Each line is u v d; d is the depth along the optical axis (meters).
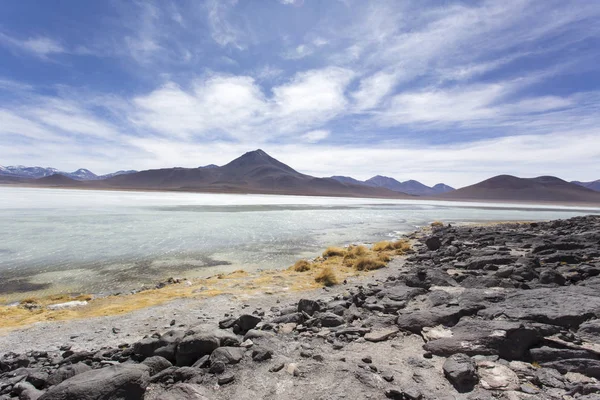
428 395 4.62
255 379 5.31
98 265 18.11
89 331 8.41
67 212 48.09
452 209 99.69
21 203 64.75
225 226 36.75
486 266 13.28
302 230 35.34
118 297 12.19
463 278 11.75
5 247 22.14
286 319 8.30
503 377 4.92
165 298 11.66
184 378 5.39
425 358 5.93
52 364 6.41
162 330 8.20
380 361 5.88
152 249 22.77
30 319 9.71
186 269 17.62
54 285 14.47
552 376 4.98
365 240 29.03
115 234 28.69
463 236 25.42
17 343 7.72
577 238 20.06
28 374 5.86
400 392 4.64
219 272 17.05
